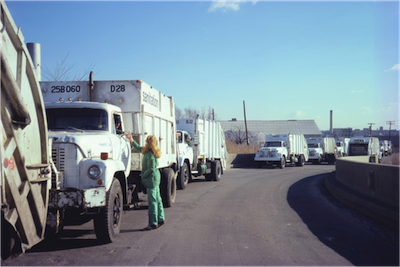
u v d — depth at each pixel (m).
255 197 13.66
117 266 5.82
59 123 8.29
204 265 5.89
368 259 6.20
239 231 8.20
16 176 5.39
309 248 6.86
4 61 4.91
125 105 9.70
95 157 7.33
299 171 29.23
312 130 91.06
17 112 5.32
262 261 6.09
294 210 10.87
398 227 8.16
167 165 12.25
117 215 7.61
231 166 35.34
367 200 10.17
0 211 4.92
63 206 6.41
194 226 8.70
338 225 8.83
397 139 116.38
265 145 35.28
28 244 5.62
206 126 20.34
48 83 9.80
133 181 9.92
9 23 5.19
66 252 6.57
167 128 12.43
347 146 51.41
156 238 7.58
